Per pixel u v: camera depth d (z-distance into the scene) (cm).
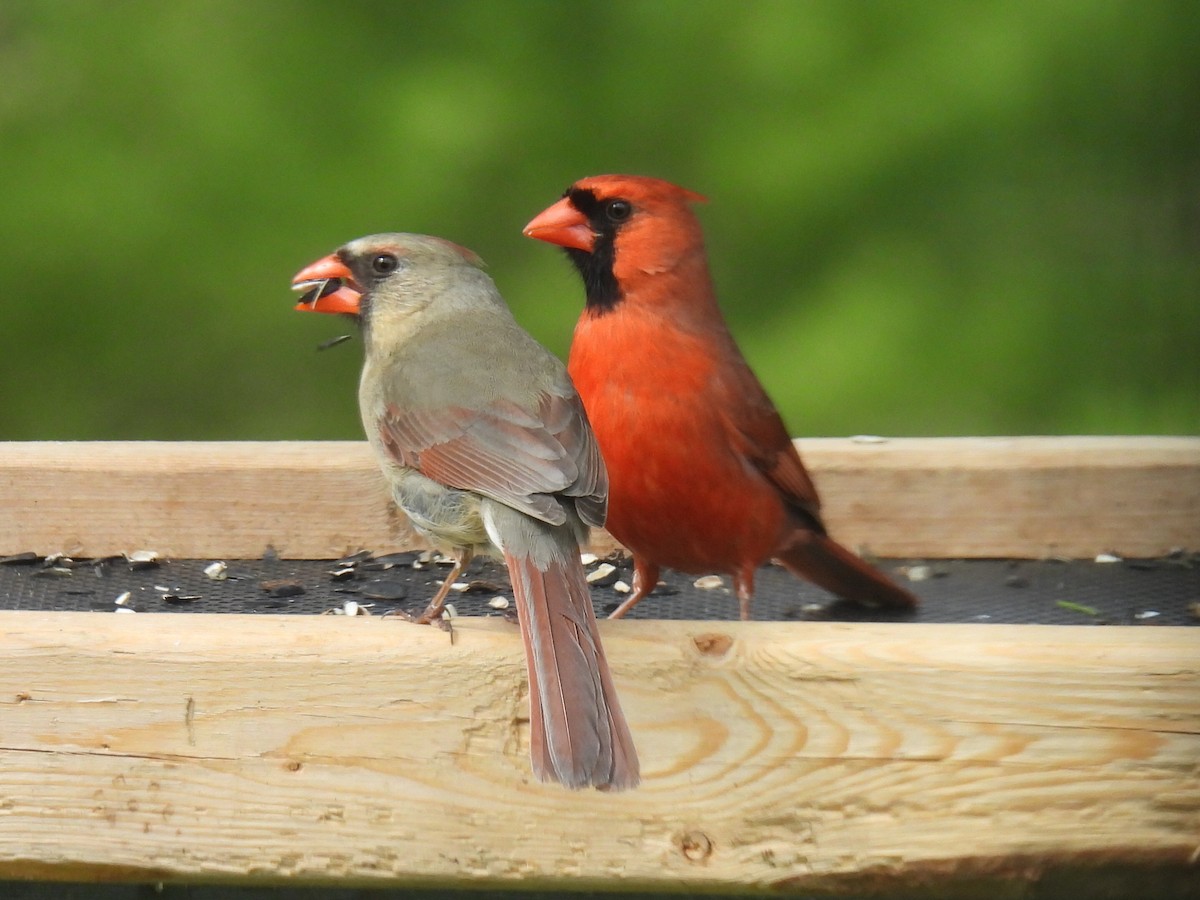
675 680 648
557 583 674
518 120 1580
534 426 710
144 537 935
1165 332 1512
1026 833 638
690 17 1595
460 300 801
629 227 816
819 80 1566
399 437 734
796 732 645
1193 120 1528
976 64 1546
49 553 934
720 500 819
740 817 647
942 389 1494
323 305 809
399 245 802
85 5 1603
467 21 1612
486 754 648
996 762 638
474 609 859
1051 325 1513
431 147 1566
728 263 1552
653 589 899
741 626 657
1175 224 1535
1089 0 1544
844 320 1507
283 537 938
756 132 1569
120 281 1561
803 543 866
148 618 662
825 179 1547
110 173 1559
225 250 1558
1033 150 1546
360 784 649
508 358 746
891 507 959
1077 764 636
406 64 1603
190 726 649
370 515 938
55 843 652
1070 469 952
